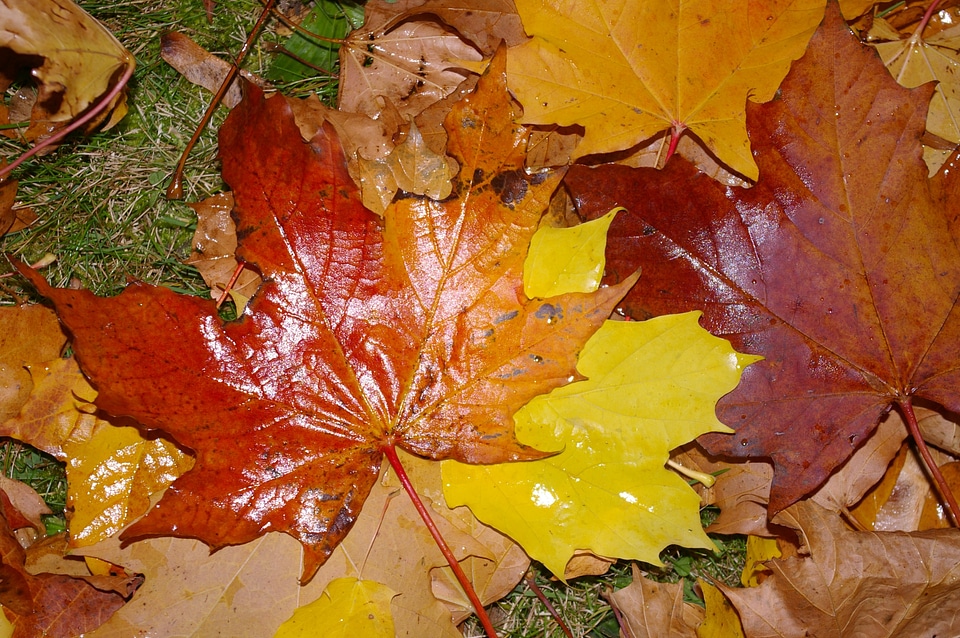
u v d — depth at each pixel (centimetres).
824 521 40
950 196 40
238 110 38
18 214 44
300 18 45
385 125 43
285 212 38
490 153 39
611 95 42
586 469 40
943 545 39
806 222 40
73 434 41
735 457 42
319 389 39
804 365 40
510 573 41
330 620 39
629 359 40
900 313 40
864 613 39
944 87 44
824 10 40
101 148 44
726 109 42
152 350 38
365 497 39
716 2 41
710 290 40
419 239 39
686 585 44
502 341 39
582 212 40
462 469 40
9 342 41
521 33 43
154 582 39
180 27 45
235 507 38
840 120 40
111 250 44
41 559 41
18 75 44
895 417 42
